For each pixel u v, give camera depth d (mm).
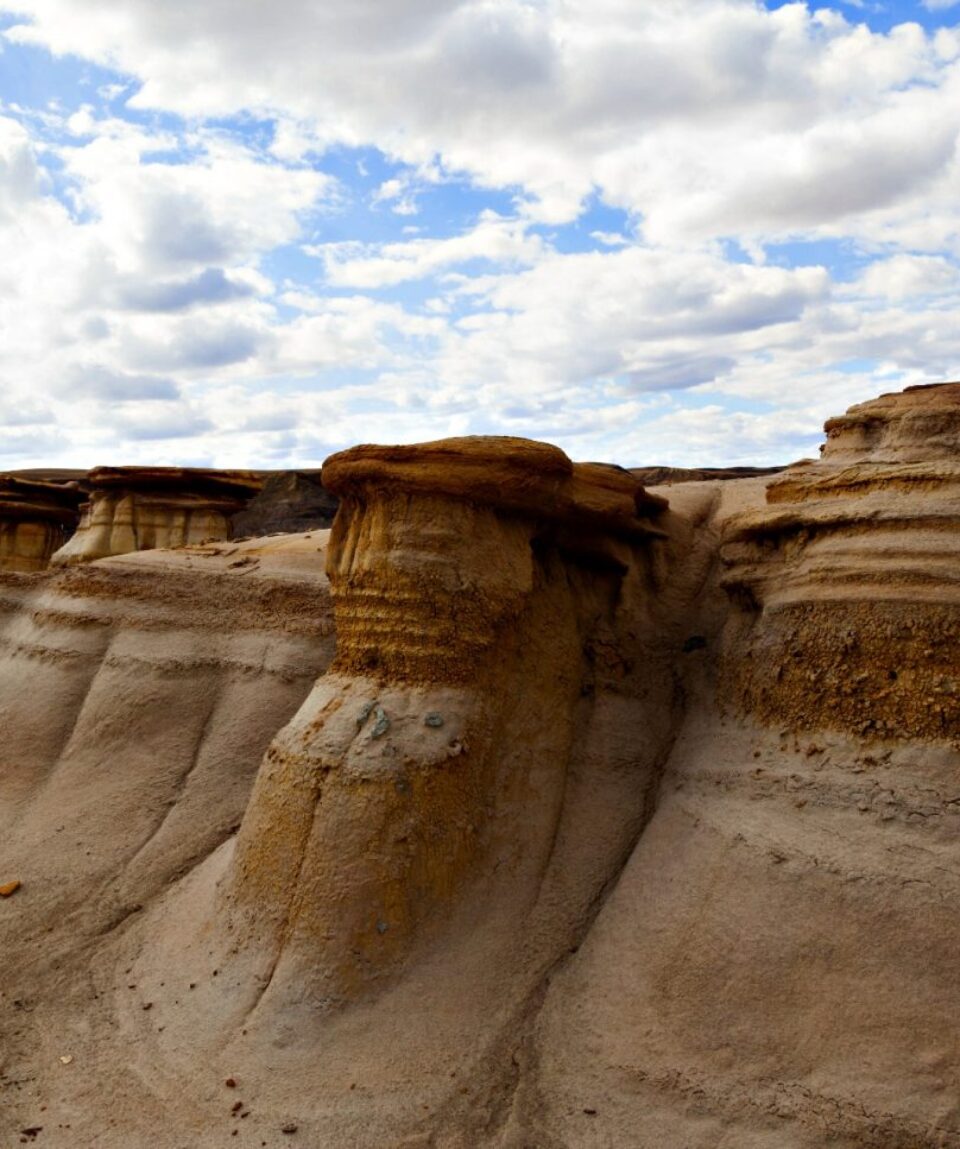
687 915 6961
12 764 12227
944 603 7082
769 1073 5941
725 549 8984
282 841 8008
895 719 7078
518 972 7375
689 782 8203
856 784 6945
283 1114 6355
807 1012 6070
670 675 9633
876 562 7531
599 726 9227
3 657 14320
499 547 8617
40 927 9422
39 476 41875
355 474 8539
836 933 6254
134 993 8023
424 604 8320
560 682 9242
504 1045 6789
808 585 7926
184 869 10156
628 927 7305
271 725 11859
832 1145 5523
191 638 13094
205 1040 7129
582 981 7133
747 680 8289
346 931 7359
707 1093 5992
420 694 8242
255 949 7738
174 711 12375
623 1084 6254
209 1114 6465
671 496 12227
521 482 8391
